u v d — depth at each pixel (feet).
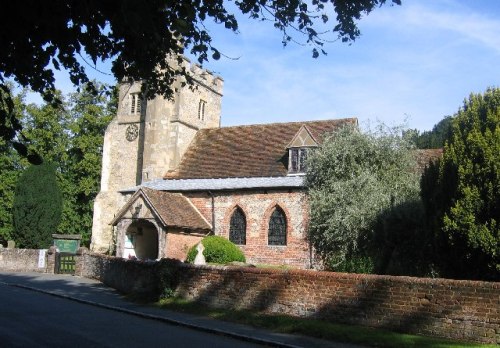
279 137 113.60
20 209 134.62
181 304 56.03
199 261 70.59
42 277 90.07
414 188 75.00
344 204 75.20
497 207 43.42
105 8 24.16
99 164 160.35
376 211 70.74
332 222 75.66
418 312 42.32
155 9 26.16
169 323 47.47
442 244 47.70
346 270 73.05
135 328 43.16
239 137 119.34
